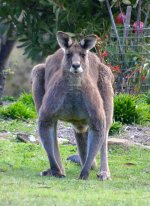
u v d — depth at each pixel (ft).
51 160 70.23
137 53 106.01
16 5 131.64
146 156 81.76
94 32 121.49
